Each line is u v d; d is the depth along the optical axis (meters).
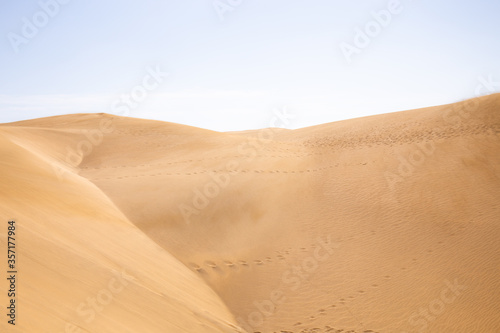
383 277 10.72
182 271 10.49
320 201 15.85
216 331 7.49
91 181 19.33
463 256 11.37
